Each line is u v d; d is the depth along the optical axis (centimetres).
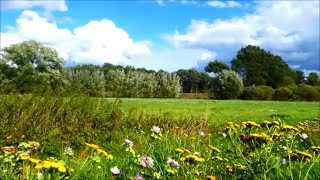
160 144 562
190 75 8675
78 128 1103
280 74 10406
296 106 3706
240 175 435
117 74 6519
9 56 5556
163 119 1347
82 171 414
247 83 10425
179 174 441
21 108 1145
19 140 939
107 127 1154
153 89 6669
